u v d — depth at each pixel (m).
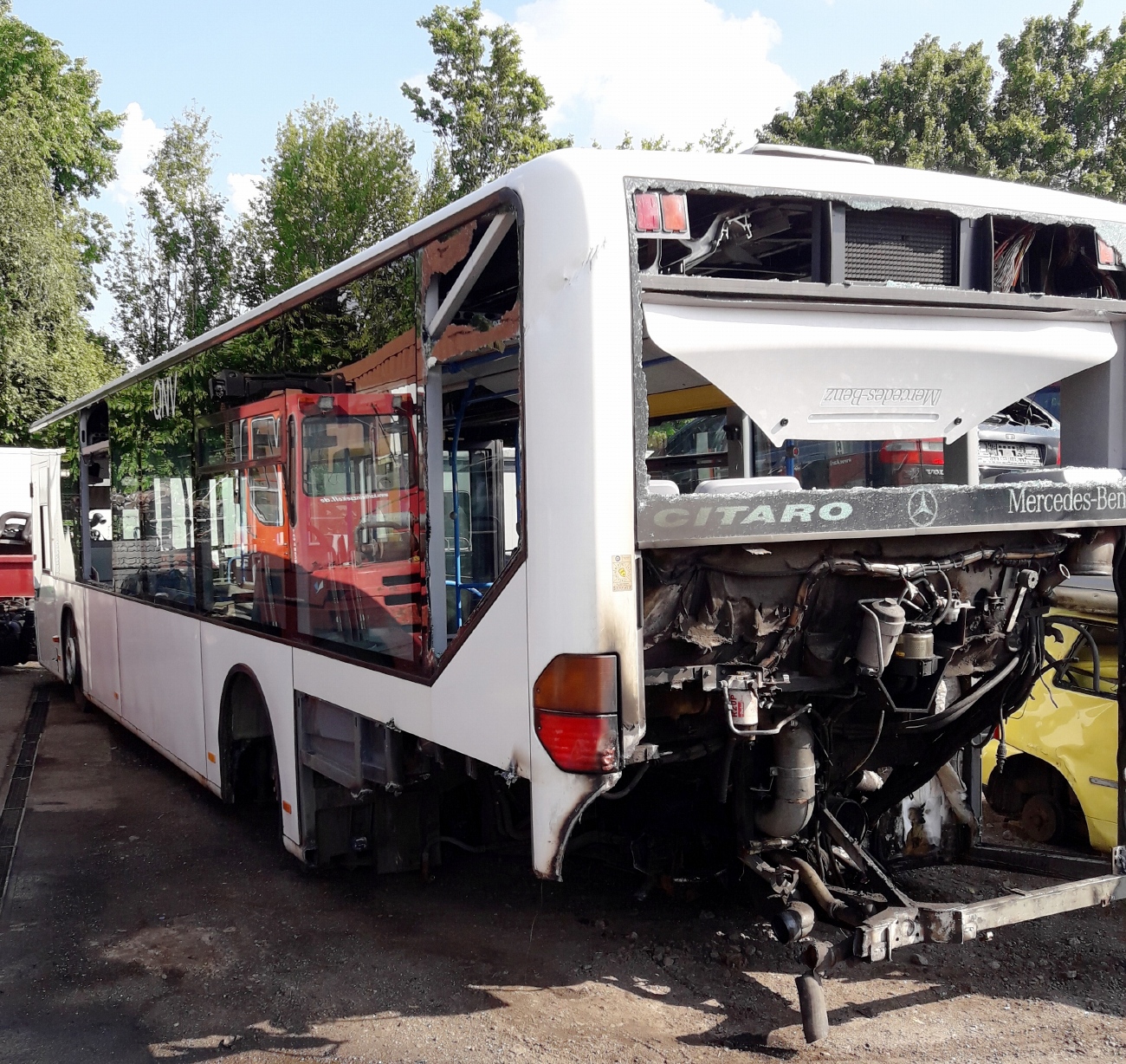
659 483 3.03
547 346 3.01
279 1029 3.86
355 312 4.27
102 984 4.29
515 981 4.19
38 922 5.01
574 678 2.95
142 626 7.70
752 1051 3.57
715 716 3.58
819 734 3.87
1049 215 3.64
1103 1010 3.87
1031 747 5.57
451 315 3.54
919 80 24.38
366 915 4.96
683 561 3.21
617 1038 3.68
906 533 3.38
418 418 3.77
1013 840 5.80
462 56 27.19
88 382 25.86
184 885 5.48
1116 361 3.91
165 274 33.88
